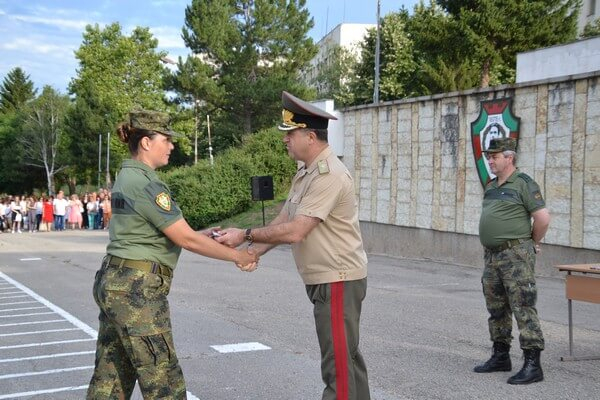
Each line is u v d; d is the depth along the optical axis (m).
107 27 61.12
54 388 5.40
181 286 11.02
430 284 11.17
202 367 5.95
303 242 3.93
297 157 3.97
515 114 12.41
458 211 13.85
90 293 10.48
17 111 66.12
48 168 58.56
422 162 14.86
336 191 3.83
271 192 4.89
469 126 13.48
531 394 5.09
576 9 29.41
